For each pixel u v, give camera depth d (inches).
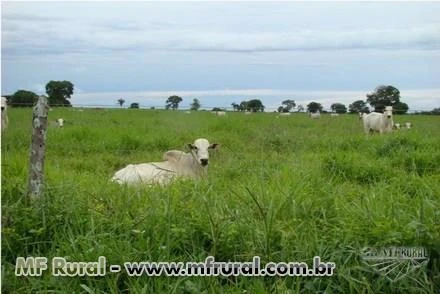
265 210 204.7
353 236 185.6
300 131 727.1
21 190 212.4
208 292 167.2
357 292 168.2
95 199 218.1
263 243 183.8
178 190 233.3
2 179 221.8
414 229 185.3
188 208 203.9
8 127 645.3
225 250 183.3
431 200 221.0
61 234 191.8
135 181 280.7
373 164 343.3
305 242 185.0
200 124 765.3
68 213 198.1
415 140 456.8
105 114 1089.4
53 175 275.1
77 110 1230.9
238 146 521.3
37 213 198.1
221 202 213.2
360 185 310.7
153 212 195.6
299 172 284.7
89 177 293.0
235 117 1043.3
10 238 188.1
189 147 346.0
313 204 216.1
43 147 210.1
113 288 166.7
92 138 538.3
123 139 511.8
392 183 286.5
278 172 282.2
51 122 788.6
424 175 321.7
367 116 840.9
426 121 1097.4
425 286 171.5
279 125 850.1
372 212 203.8
